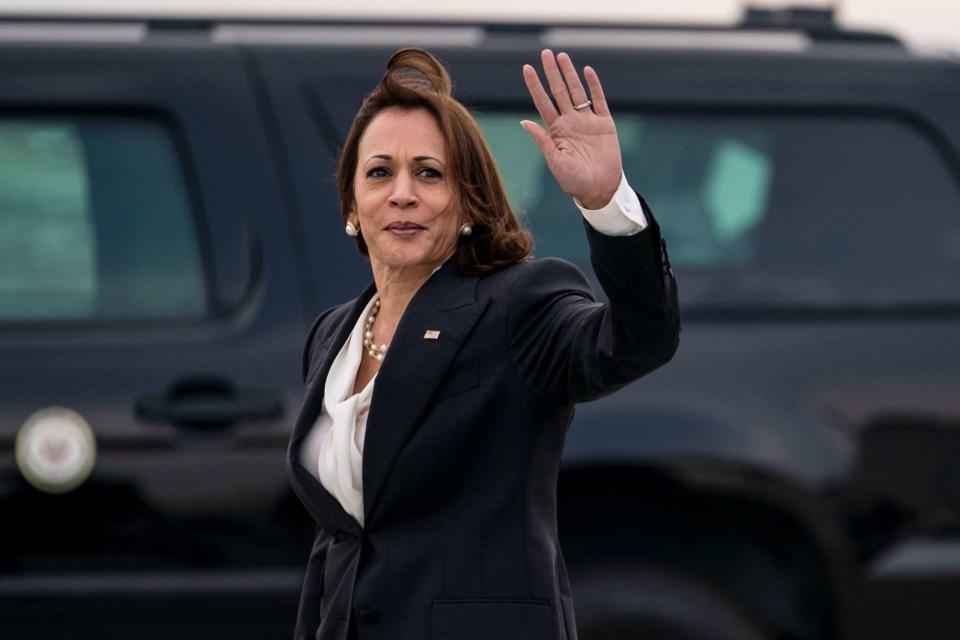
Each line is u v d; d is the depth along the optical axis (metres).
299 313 14.46
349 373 9.24
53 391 14.02
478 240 9.12
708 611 14.58
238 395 14.16
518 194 14.98
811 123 15.24
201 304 14.49
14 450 13.92
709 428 14.37
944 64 15.54
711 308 14.78
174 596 13.94
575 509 14.60
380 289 9.38
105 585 13.90
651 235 8.10
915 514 14.57
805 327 14.78
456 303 8.86
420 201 8.91
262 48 15.03
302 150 14.77
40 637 13.94
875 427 14.59
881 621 14.55
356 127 9.25
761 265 14.96
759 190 15.16
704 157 15.14
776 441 14.42
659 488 14.51
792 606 14.65
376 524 8.83
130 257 14.54
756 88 15.21
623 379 8.25
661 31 16.02
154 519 14.00
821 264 14.99
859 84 15.32
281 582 14.03
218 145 14.68
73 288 14.47
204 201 14.62
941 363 14.74
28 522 13.91
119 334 14.31
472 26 15.84
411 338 8.83
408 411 8.69
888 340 14.77
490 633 8.45
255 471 14.11
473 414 8.64
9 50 14.69
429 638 8.51
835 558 14.48
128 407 14.04
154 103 14.66
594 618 14.51
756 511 14.57
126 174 14.66
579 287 8.88
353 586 8.80
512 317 8.70
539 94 8.41
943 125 15.27
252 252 14.55
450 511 8.71
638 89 15.11
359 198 9.09
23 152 14.58
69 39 14.85
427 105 9.01
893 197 15.17
